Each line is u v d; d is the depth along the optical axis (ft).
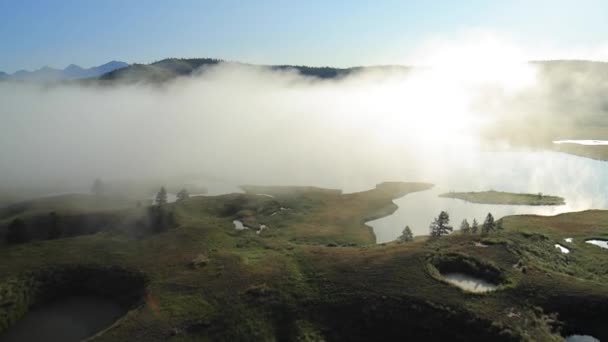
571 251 328.70
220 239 357.20
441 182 618.44
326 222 434.71
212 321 230.07
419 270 264.93
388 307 231.71
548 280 248.73
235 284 264.52
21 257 313.94
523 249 302.04
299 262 297.12
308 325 230.07
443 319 219.20
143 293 264.31
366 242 373.81
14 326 253.44
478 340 206.28
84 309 269.64
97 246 336.90
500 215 459.73
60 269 296.51
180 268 294.05
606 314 219.82
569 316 221.05
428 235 370.73
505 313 219.00
